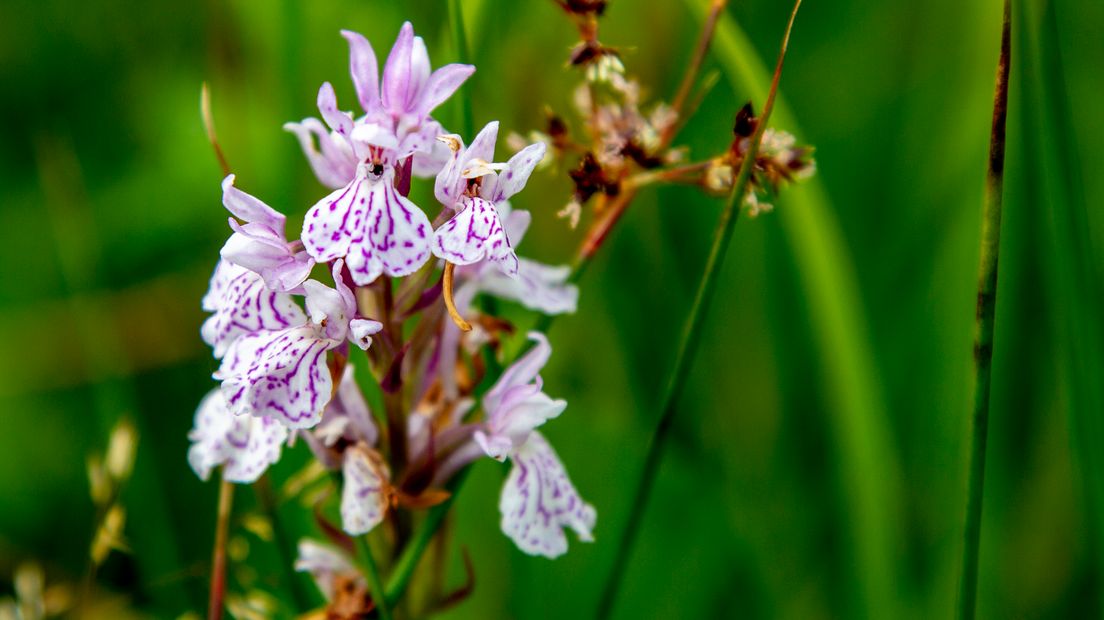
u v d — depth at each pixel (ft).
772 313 1.05
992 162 0.82
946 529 1.00
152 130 1.17
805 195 0.94
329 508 1.00
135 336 1.08
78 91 1.20
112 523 0.93
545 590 1.01
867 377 0.95
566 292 0.89
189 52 1.20
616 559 0.90
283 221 0.81
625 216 1.06
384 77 0.81
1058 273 0.90
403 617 0.88
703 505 1.01
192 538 1.04
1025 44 0.94
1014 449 1.01
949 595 0.98
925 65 1.07
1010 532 1.01
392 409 0.85
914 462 1.03
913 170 1.07
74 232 1.03
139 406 1.06
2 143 1.18
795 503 1.03
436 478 0.86
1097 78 1.06
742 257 1.07
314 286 0.81
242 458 0.85
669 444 1.03
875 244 1.09
